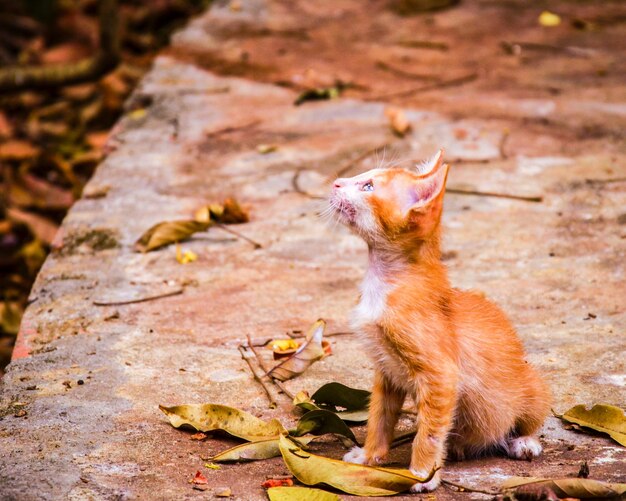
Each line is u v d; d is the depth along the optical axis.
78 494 4.77
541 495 4.61
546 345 6.61
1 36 17.06
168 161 10.33
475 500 4.79
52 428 5.52
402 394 5.38
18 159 13.36
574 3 15.76
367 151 10.34
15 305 10.13
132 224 8.86
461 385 5.20
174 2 17.75
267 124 11.27
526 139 10.56
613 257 7.98
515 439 5.44
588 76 12.48
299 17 15.41
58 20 16.42
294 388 6.12
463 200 9.18
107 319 7.12
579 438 5.55
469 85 12.31
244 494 4.82
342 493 4.91
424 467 5.00
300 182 9.69
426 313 5.11
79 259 8.22
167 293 7.53
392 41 14.16
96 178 9.93
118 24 13.44
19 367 6.38
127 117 11.73
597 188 9.32
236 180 9.81
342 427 5.40
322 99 11.98
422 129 10.91
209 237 8.67
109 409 5.78
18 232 11.58
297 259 8.16
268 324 7.03
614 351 6.50
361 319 5.23
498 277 7.71
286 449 5.00
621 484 4.68
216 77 12.84
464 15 15.27
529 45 13.79
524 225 8.64
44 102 15.21
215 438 5.50
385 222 5.13
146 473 5.04
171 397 5.97
